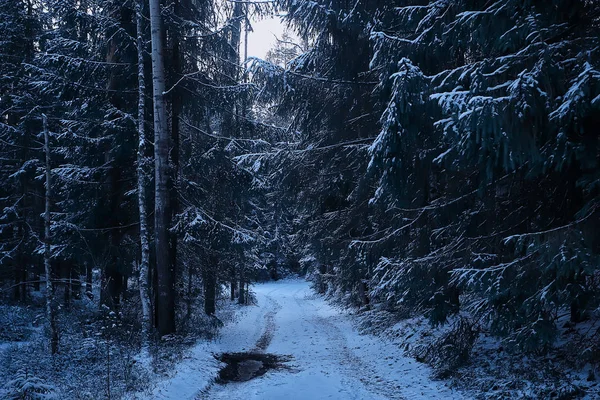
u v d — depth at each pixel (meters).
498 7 6.45
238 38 15.76
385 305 17.77
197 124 16.20
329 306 28.58
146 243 12.88
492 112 5.50
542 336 6.93
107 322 12.16
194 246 16.19
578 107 5.32
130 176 15.40
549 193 8.03
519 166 7.42
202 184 16.16
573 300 6.88
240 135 16.03
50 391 8.12
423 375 9.74
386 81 8.80
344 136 14.02
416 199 10.69
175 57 15.07
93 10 14.52
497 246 8.29
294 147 14.88
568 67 6.23
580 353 7.16
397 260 10.61
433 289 9.63
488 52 7.94
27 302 20.19
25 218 17.84
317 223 16.25
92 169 14.19
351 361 12.34
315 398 8.16
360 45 11.41
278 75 12.01
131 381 8.91
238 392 9.20
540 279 6.98
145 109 15.05
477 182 8.95
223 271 18.09
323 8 10.55
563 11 6.29
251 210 22.39
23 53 18.42
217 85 15.52
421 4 9.69
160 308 13.80
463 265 8.91
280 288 47.94
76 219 14.59
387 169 8.38
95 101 13.94
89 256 14.38
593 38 5.86
